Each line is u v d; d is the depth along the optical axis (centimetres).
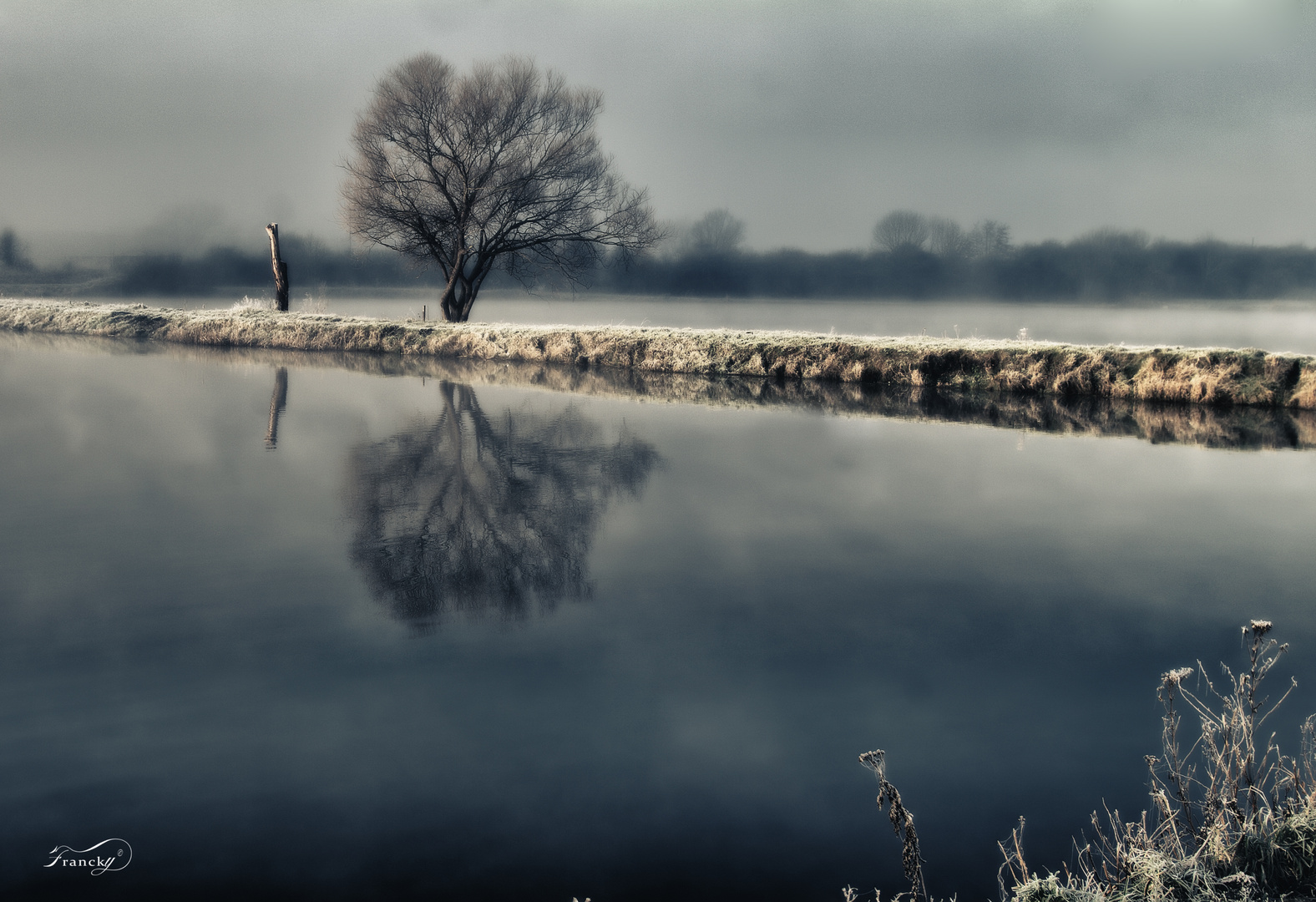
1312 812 329
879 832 396
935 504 1095
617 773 450
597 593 743
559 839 389
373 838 392
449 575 782
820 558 861
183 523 943
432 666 586
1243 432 1670
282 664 588
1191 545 915
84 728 495
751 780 444
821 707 529
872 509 1066
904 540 925
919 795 427
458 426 1617
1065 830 394
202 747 475
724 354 2706
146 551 841
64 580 754
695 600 723
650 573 799
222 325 3603
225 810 414
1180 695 544
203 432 1509
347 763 459
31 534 894
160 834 394
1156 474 1285
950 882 356
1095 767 454
